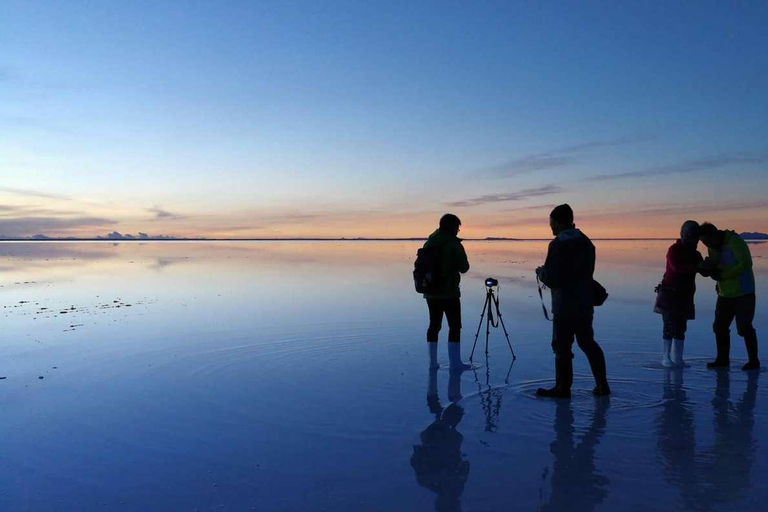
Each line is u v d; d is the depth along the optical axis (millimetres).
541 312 10547
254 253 43250
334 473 3598
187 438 4254
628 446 3945
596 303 5316
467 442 4094
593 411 4742
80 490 3408
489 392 5402
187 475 3600
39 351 7387
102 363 6715
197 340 8047
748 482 3340
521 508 3088
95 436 4312
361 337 8227
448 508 3105
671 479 3404
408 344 7758
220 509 3148
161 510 3146
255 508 3148
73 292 14430
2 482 3529
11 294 14062
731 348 7211
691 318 6234
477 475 3527
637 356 6773
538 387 5574
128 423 4602
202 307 11367
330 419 4656
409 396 5305
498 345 7664
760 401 4930
